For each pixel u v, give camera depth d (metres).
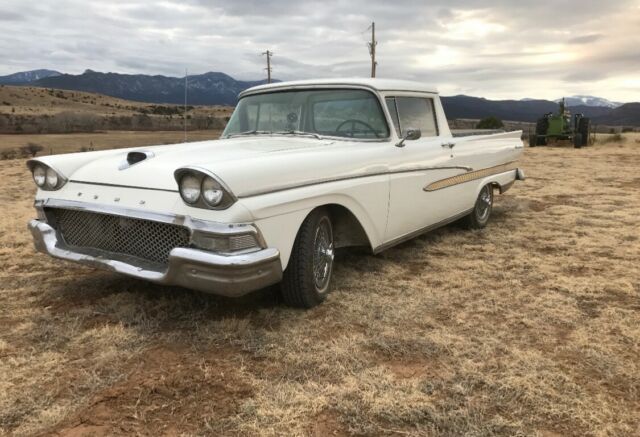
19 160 16.42
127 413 2.41
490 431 2.30
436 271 4.64
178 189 3.07
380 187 4.16
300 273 3.51
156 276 3.11
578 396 2.59
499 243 5.66
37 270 4.56
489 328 3.41
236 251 2.94
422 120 5.04
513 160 6.91
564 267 4.78
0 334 3.24
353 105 4.48
